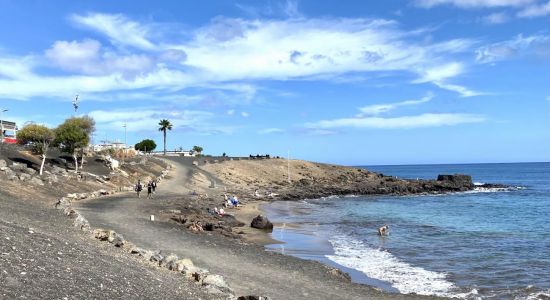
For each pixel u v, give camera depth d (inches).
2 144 2365.9
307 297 657.6
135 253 673.0
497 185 4847.4
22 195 1264.8
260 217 1598.2
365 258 1085.1
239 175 4197.8
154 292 441.4
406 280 868.0
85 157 2753.4
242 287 659.4
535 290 797.2
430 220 1983.3
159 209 1592.0
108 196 1875.0
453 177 4591.5
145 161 3388.3
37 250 467.8
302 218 2027.6
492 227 1743.4
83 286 386.6
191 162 4303.6
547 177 7253.9
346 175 5088.6
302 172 4960.6
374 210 2460.6
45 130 2303.2
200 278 566.3
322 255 1117.7
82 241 668.1
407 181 4645.7
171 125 5708.7
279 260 949.8
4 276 347.6
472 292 781.3
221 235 1305.4
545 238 1440.7
